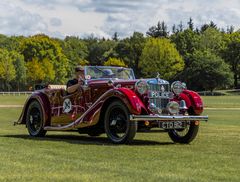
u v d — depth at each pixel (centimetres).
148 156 830
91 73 1180
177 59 11700
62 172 652
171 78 11488
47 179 603
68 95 1177
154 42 11744
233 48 13000
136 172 659
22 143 1023
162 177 624
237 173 668
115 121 1041
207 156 841
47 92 1241
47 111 1230
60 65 12581
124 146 984
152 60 11688
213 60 11188
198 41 14325
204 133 1350
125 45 13788
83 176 623
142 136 1262
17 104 4391
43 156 805
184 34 14575
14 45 14712
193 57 11619
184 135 1103
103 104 1055
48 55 12456
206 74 11081
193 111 1105
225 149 955
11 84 12088
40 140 1109
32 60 11988
